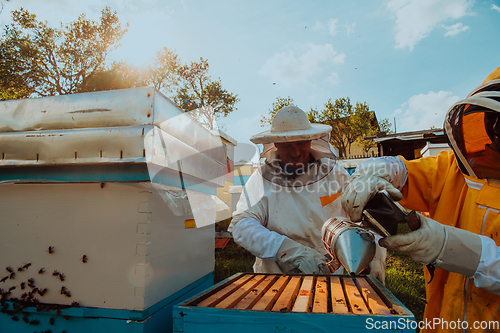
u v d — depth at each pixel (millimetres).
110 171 1031
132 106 981
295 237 1963
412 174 1386
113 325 1011
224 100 17656
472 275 998
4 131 1109
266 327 807
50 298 1088
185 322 861
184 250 1331
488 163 1094
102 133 989
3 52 13508
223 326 832
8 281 1132
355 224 1314
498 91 952
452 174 1312
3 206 1154
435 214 1344
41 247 1107
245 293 1021
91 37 14859
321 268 1664
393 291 3484
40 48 14383
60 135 1033
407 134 15883
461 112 1070
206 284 1620
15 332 1121
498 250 986
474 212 1157
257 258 2195
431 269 1302
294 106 1864
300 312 797
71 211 1090
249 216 2010
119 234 1037
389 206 1035
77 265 1068
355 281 1165
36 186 1127
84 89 14969
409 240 998
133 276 1010
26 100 1095
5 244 1142
